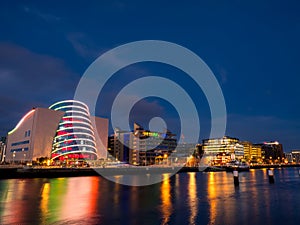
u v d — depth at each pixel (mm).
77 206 27891
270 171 59250
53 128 131125
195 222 20859
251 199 33500
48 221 20875
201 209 26422
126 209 26297
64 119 135250
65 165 113875
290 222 20906
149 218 22219
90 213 24125
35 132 125625
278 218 22297
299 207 27469
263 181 65188
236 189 46094
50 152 128250
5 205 28297
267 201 31766
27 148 128500
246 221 21219
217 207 27609
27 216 22609
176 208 26984
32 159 121875
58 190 43562
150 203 30250
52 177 78125
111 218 22156
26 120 136000
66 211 24969
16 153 136875
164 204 29547
